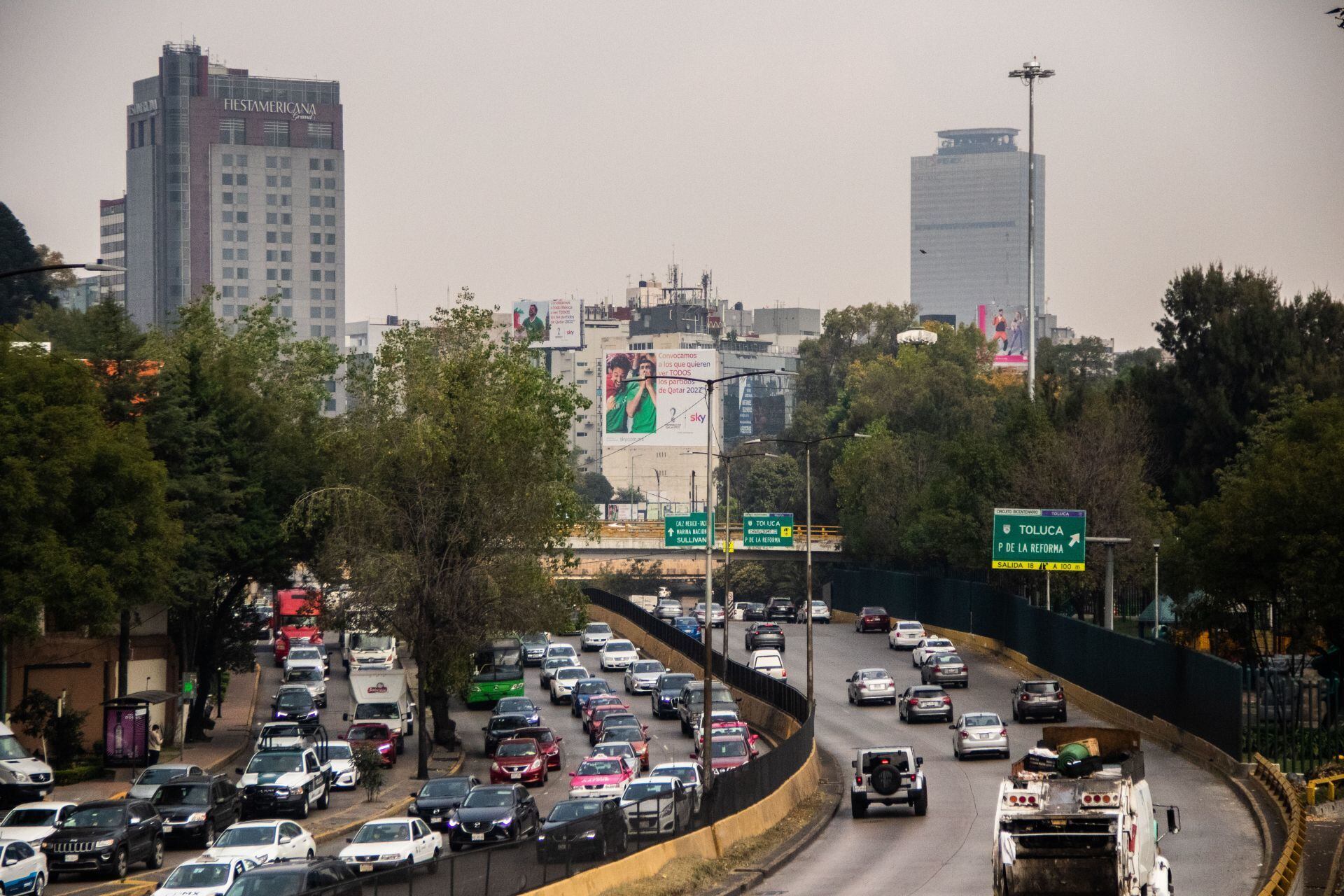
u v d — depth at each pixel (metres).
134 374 173.62
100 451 142.25
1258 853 101.88
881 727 181.12
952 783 141.25
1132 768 78.44
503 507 163.62
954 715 186.88
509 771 146.62
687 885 92.94
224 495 172.00
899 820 124.31
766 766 122.88
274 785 126.19
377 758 143.62
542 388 188.62
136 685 177.62
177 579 162.50
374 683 179.88
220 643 192.75
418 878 67.31
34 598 133.88
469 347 176.88
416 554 162.25
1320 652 165.75
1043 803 71.31
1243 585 160.00
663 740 178.12
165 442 170.25
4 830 102.31
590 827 86.00
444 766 163.25
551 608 166.12
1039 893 70.81
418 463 161.88
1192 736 151.62
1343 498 152.25
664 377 170.25
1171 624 197.38
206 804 115.38
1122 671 178.75
